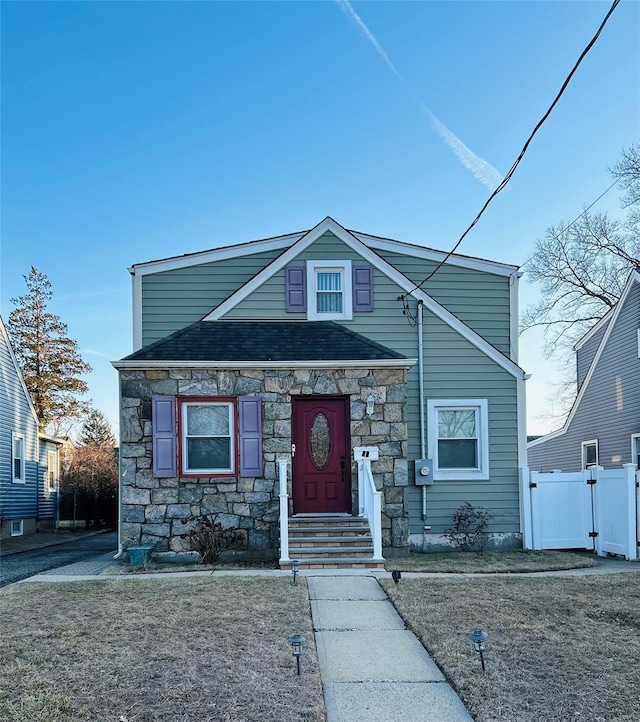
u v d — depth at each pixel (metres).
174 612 6.26
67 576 8.65
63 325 32.53
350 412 10.38
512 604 6.53
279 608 6.38
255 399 10.22
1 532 17.66
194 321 12.02
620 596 6.89
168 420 10.05
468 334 11.80
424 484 11.30
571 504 11.33
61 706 3.97
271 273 11.78
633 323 15.63
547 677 4.46
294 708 3.98
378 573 8.49
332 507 10.42
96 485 22.52
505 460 11.59
